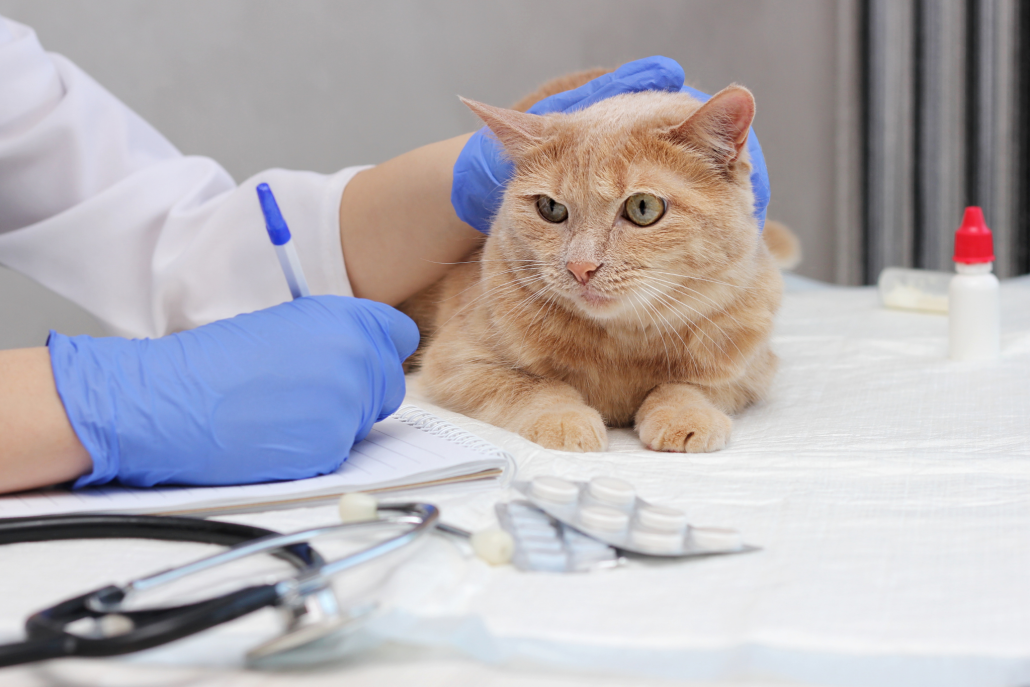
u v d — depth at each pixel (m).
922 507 0.87
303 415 0.92
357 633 0.57
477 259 1.61
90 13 2.65
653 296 1.27
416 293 1.76
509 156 1.38
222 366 0.92
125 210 1.62
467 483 0.92
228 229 1.55
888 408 1.36
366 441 1.08
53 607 0.54
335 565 0.58
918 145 3.33
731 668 0.56
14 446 0.84
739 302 1.34
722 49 3.65
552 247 1.31
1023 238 3.16
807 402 1.44
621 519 0.75
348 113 3.05
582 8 3.37
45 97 1.69
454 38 3.17
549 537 0.76
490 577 0.69
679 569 0.72
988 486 0.94
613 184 1.25
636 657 0.57
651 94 1.47
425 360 1.55
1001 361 1.63
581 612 0.62
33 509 0.84
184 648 0.58
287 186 1.55
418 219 1.51
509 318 1.37
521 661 0.57
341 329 1.00
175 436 0.88
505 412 1.32
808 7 3.60
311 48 2.96
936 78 3.25
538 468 1.00
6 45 1.67
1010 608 0.63
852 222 3.61
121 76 2.71
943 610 0.63
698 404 1.26
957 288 1.65
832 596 0.65
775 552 0.75
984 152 3.18
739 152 1.26
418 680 0.55
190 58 2.79
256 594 0.54
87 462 0.88
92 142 1.69
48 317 2.70
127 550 0.76
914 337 1.89
